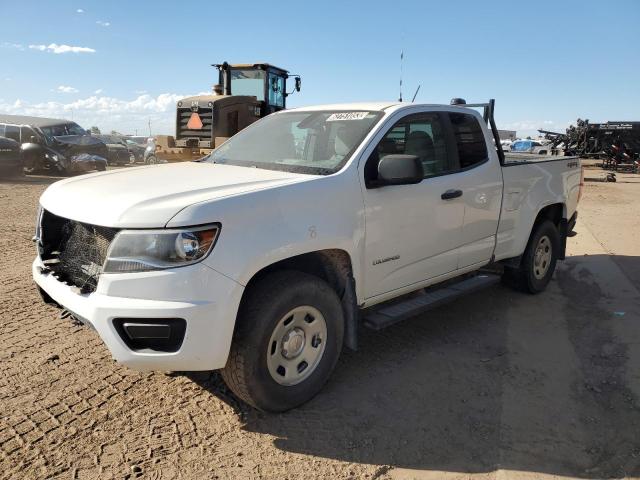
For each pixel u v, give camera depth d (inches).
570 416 131.2
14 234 322.3
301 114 176.9
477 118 187.6
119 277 107.9
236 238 112.3
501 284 237.3
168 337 108.6
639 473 109.7
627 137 1151.0
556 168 224.8
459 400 137.7
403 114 157.8
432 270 166.2
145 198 115.3
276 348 123.1
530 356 165.3
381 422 126.7
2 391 134.7
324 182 131.3
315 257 137.9
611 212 485.7
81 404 130.1
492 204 186.2
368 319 149.6
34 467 106.4
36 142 724.7
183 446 115.3
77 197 126.0
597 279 252.5
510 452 116.3
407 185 151.0
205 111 482.0
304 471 108.5
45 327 175.6
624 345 174.2
